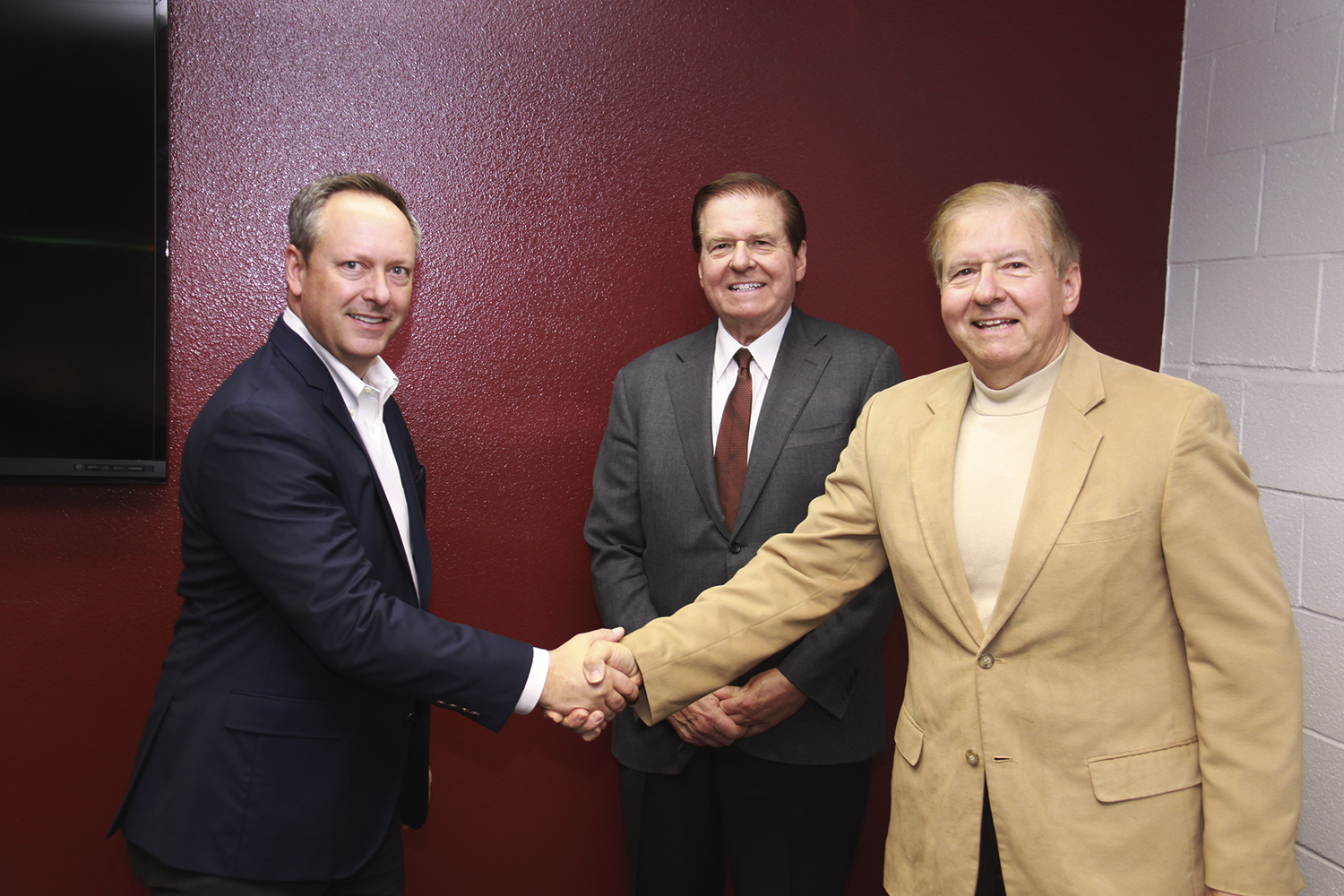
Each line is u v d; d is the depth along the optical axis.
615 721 1.78
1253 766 1.06
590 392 2.01
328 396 1.36
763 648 1.45
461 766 2.01
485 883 2.03
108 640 1.83
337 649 1.25
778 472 1.64
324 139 1.86
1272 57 1.93
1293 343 1.89
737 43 2.01
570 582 2.03
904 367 2.12
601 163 1.98
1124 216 2.18
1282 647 1.07
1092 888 1.09
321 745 1.31
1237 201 2.02
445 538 1.98
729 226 1.65
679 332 2.03
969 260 1.18
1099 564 1.11
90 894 1.85
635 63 1.98
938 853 1.20
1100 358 1.23
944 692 1.21
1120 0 2.14
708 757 1.71
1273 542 1.93
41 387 1.72
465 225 1.94
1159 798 1.10
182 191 1.81
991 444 1.24
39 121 1.69
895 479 1.30
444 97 1.91
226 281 1.84
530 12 1.93
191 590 1.35
